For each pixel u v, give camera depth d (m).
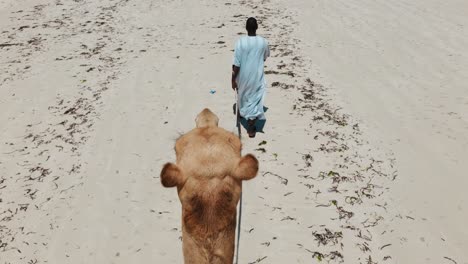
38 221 5.46
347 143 6.80
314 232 5.13
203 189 2.32
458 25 11.52
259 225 5.25
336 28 11.64
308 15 12.70
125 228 5.29
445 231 5.15
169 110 7.82
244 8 13.49
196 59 9.88
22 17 13.51
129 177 6.17
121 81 8.98
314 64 9.51
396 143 6.80
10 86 9.02
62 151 6.82
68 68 9.72
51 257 4.93
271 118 7.52
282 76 8.97
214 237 2.37
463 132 7.03
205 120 2.61
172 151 6.69
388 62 9.59
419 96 8.18
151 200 5.73
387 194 5.74
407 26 11.65
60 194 5.91
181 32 11.64
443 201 5.61
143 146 6.85
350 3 13.77
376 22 12.02
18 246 5.10
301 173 6.14
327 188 5.85
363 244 4.96
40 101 8.35
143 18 12.92
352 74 9.05
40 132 7.36
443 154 6.53
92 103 8.17
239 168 2.33
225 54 10.08
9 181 6.22
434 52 10.01
